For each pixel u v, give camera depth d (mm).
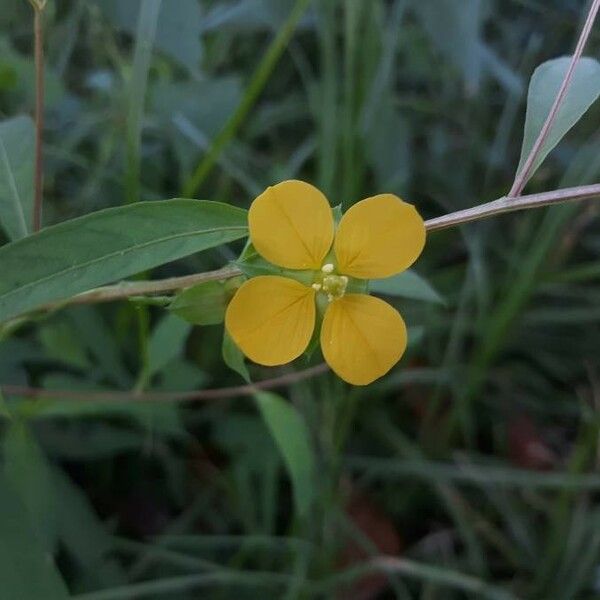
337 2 214
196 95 187
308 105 216
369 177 216
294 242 101
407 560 183
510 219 223
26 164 124
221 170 202
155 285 114
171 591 166
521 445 203
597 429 182
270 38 225
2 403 118
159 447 180
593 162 188
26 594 111
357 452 193
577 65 112
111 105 192
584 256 219
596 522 180
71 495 160
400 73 231
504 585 181
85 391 160
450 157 222
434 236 215
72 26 193
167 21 153
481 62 205
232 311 100
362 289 104
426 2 185
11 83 167
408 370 204
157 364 141
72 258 99
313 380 179
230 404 188
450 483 189
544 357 212
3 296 98
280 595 169
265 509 173
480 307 195
